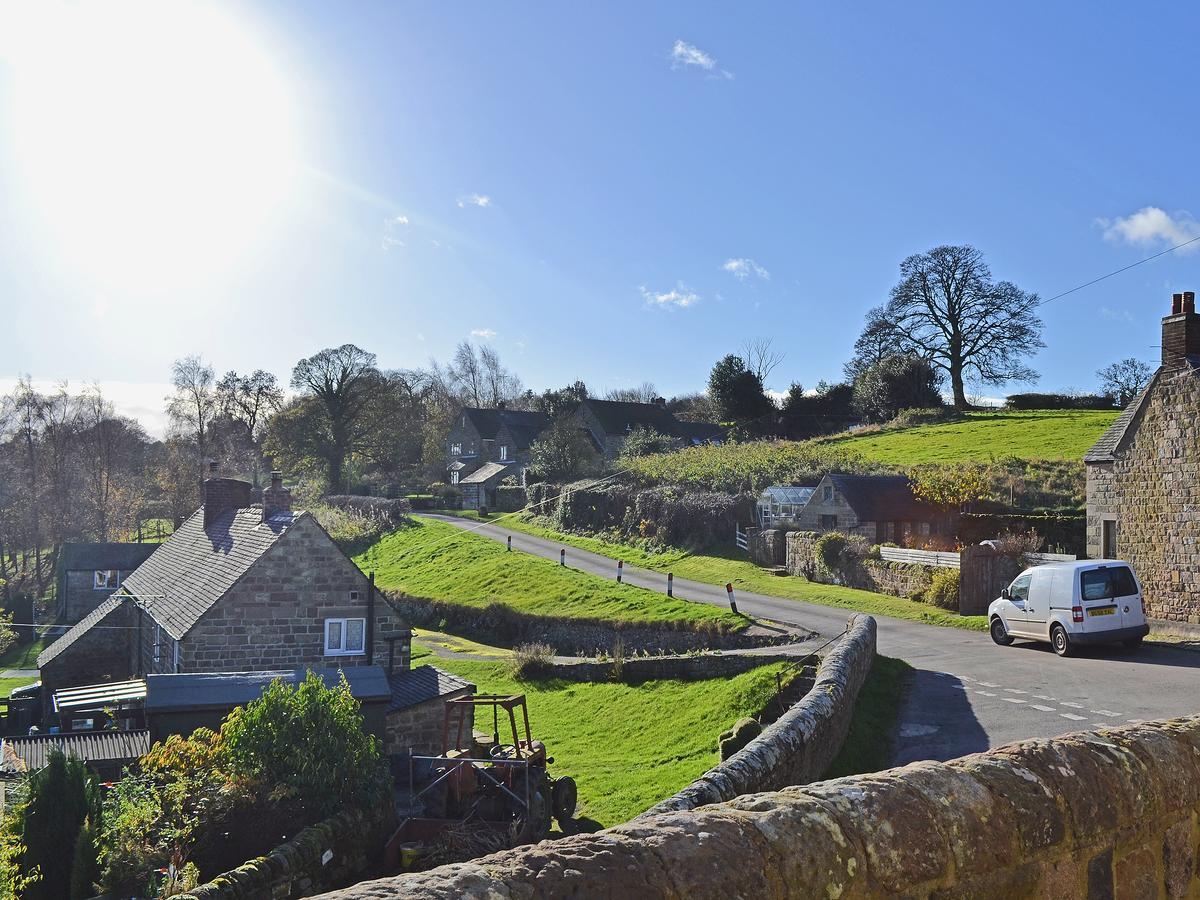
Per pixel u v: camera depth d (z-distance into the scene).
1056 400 80.12
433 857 14.30
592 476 66.88
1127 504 24.73
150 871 12.10
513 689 30.08
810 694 12.47
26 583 66.38
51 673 32.91
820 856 3.40
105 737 19.27
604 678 28.64
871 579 35.62
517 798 15.73
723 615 32.72
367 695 20.08
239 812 13.67
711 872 3.16
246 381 93.50
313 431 81.62
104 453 70.50
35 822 13.03
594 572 46.16
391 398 85.06
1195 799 4.91
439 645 39.47
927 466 52.69
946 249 78.88
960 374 79.00
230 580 25.86
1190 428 22.78
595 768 20.66
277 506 30.69
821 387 92.19
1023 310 77.81
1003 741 12.96
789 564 41.91
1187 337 23.45
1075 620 19.83
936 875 3.70
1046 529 34.19
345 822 13.93
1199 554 22.48
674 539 51.84
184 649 24.61
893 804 3.77
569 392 102.06
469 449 96.12
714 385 98.25
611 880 3.00
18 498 64.25
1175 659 18.83
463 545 58.28
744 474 55.53
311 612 25.56
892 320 81.69
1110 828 4.38
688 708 23.38
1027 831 4.03
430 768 17.55
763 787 8.84
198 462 78.44
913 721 14.47
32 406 67.06
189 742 15.14
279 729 14.71
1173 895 4.70
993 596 28.89
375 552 64.38
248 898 11.48
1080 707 14.79
